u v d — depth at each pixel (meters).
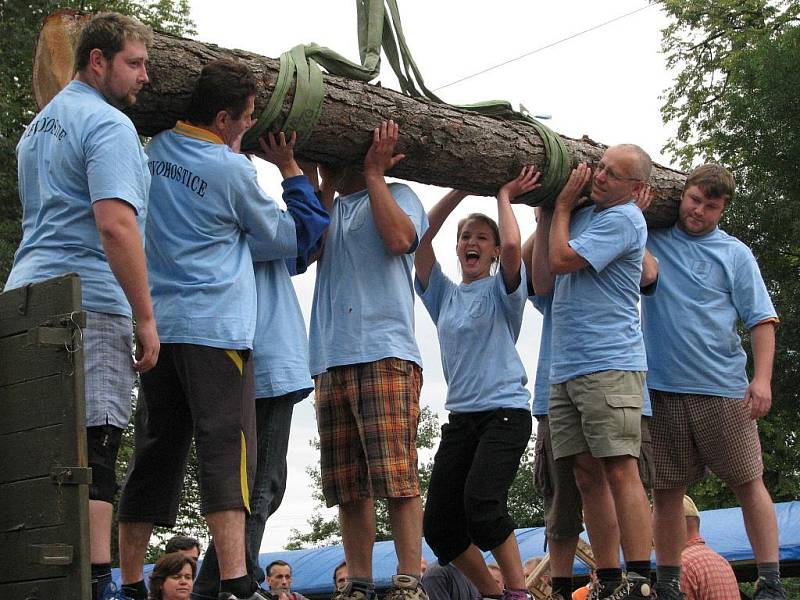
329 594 13.25
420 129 4.82
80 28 4.25
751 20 22.38
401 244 4.60
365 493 4.61
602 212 5.15
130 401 3.71
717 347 5.51
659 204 5.69
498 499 5.23
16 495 3.19
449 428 5.54
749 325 5.61
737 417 5.50
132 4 20.48
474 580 5.58
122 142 3.60
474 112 5.21
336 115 4.52
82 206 3.64
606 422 4.90
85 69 3.79
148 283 3.77
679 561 5.52
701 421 5.49
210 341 3.86
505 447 5.31
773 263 19.17
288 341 4.25
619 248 5.00
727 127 19.59
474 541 5.23
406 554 4.45
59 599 3.04
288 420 4.24
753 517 5.48
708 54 22.64
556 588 5.36
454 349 5.52
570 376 5.04
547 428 5.54
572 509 5.39
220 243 4.00
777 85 18.75
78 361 3.10
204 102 4.08
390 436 4.47
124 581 4.05
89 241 3.64
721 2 22.22
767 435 19.86
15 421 3.22
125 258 3.52
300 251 4.26
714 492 20.92
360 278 4.64
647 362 5.58
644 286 5.52
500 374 5.40
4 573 3.19
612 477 4.94
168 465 4.08
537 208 5.57
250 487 3.88
